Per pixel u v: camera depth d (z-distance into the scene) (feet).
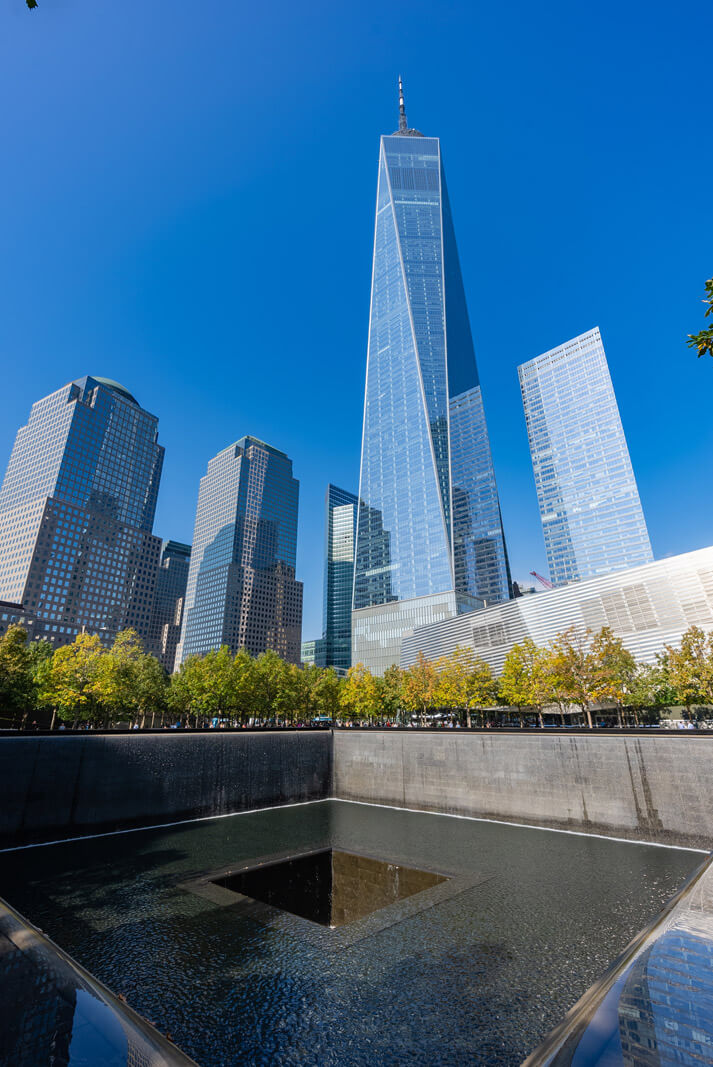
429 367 583.99
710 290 28.19
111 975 50.42
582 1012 9.62
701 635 173.78
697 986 10.02
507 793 121.29
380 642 531.50
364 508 596.29
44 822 97.40
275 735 146.30
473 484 557.74
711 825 94.48
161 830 110.52
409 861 89.61
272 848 96.27
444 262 636.89
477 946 57.00
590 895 72.18
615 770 107.34
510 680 208.23
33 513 648.38
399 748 145.48
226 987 48.62
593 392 629.10
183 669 246.06
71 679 180.34
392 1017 44.01
